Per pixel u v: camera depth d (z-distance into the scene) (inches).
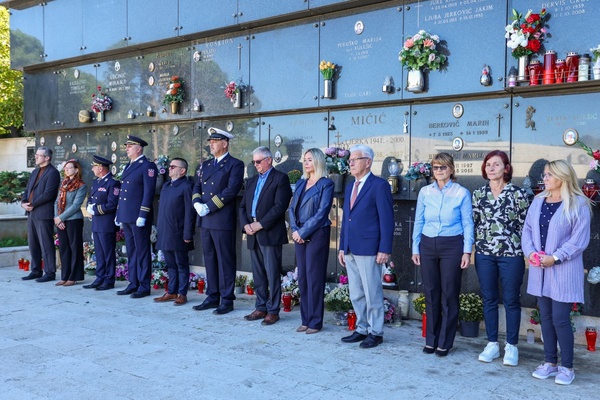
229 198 228.8
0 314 229.0
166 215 247.0
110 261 282.2
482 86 207.2
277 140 267.3
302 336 198.7
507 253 167.6
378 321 188.4
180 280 249.9
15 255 360.2
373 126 238.5
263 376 158.2
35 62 358.9
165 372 161.3
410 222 228.1
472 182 213.8
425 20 220.7
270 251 213.8
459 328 202.8
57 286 288.2
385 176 234.5
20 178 480.1
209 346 186.4
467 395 144.3
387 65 230.8
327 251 203.0
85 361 170.9
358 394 144.9
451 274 173.8
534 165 201.5
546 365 158.6
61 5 345.1
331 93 244.5
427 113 224.7
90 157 348.5
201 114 289.9
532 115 201.8
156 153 315.3
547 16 193.6
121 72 325.7
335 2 235.8
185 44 296.8
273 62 264.5
